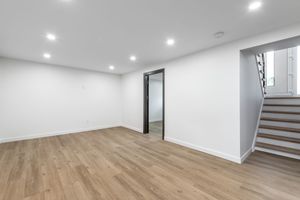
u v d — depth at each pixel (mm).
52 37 2590
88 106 5309
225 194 1809
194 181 2092
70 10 1814
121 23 2129
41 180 2115
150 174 2287
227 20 2029
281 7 1729
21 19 2010
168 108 4008
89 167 2518
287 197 1741
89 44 2916
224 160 2752
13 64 3939
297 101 3578
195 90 3318
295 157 2748
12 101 3941
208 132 3074
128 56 3674
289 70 4645
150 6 1737
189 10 1813
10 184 2012
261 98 3973
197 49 3133
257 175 2219
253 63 3281
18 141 3963
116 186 1979
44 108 4422
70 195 1796
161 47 3049
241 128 2662
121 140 4133
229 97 2734
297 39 2174
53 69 4559
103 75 5676
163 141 4023
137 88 5312
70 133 4891
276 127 3230
